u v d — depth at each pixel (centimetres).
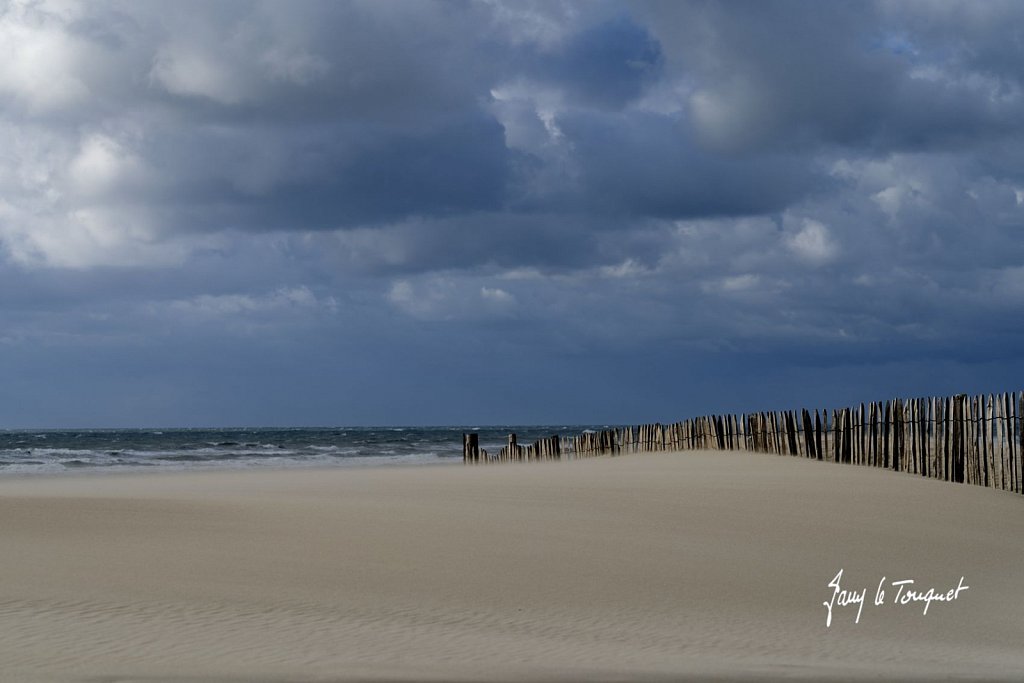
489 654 706
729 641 791
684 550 1159
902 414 2017
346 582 958
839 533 1295
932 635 852
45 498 1489
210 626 771
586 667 659
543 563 1069
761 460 2508
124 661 649
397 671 625
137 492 1892
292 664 649
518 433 15600
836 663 710
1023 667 716
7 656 657
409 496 1662
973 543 1264
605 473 2195
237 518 1319
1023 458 1608
